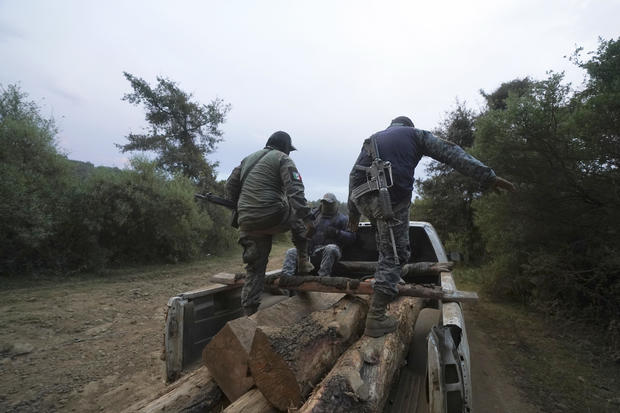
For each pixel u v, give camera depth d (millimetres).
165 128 19531
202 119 19891
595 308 5023
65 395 3252
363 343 1961
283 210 2852
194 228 11945
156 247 10883
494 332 5094
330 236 4176
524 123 5055
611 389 3463
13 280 7297
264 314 2156
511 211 5816
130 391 3324
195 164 19062
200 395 1821
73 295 6562
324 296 2807
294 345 1679
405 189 2248
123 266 9844
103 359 4020
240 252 14703
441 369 1630
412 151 2326
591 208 5098
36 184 8039
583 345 4516
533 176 5309
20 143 8125
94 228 8789
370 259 4645
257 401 1646
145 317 5582
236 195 3230
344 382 1533
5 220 7094
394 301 2607
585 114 4543
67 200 8312
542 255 5418
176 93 19062
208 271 9859
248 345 1760
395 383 2326
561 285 5297
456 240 10141
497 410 3096
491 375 3764
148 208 10078
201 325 2783
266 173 2830
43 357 4043
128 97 18438
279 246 19297
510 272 6512
